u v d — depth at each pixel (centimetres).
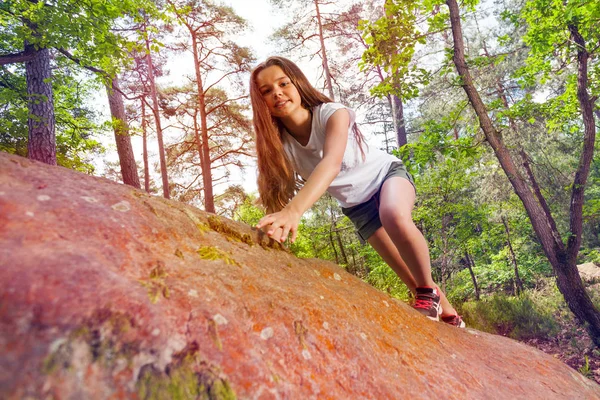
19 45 867
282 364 64
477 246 1140
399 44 679
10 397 35
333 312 87
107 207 70
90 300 47
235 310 66
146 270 62
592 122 704
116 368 44
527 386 116
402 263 202
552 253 692
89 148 1152
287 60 181
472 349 129
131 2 661
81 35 635
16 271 45
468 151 703
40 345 40
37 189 64
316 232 1098
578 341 701
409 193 180
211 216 99
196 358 52
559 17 641
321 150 179
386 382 79
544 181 955
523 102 785
